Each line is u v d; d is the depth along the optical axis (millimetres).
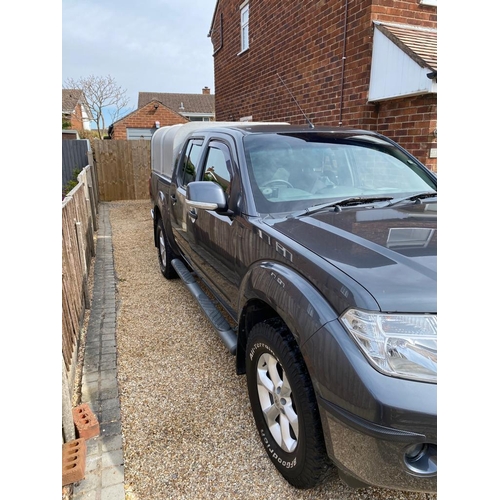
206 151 3701
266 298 2109
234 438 2494
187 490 2121
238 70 10727
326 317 1698
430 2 5609
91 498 2049
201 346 3682
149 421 2658
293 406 2029
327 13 6371
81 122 34531
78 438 2438
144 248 7246
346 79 6039
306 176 2924
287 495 2078
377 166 3197
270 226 2377
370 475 1570
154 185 6047
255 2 9117
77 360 3363
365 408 1511
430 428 1438
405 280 1644
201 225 3471
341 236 2080
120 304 4691
